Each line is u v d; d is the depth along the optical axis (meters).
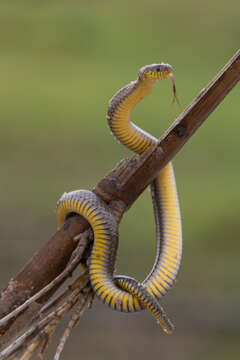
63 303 8.02
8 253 27.05
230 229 29.78
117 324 21.98
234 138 39.62
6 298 8.09
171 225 8.88
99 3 77.00
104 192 8.31
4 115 43.16
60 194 32.44
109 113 9.40
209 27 69.69
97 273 7.94
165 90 49.75
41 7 73.06
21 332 8.27
